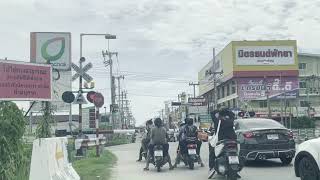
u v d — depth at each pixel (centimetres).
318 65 8581
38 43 2647
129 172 1709
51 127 1194
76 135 2823
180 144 1775
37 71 980
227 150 1343
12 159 891
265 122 1812
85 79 2364
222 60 8875
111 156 2483
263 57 8156
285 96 8012
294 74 8138
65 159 1135
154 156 1714
